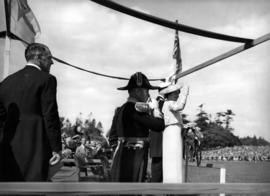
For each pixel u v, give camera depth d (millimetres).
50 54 3438
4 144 3090
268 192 2711
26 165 3057
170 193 2494
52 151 3174
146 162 4156
